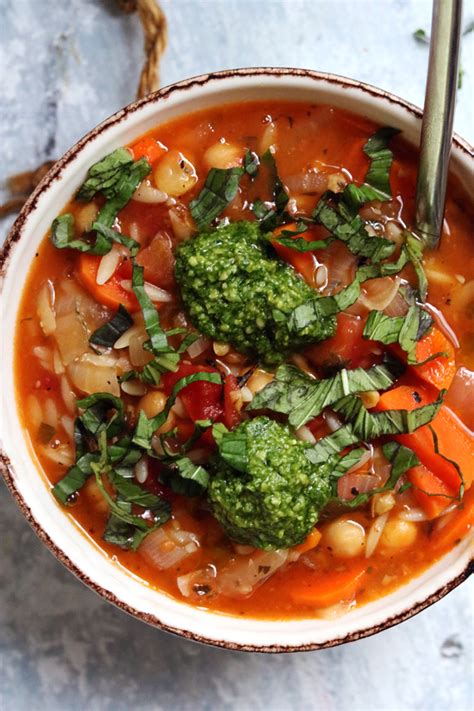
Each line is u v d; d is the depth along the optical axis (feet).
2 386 1.28
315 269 1.28
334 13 1.46
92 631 1.45
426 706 1.45
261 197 1.29
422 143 1.24
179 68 1.45
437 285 1.30
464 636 1.46
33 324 1.30
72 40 1.45
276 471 1.24
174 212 1.29
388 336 1.27
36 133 1.44
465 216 1.30
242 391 1.27
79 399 1.30
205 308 1.26
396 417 1.28
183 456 1.27
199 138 1.29
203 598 1.31
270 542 1.26
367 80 1.46
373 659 1.46
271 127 1.29
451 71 1.19
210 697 1.45
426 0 1.46
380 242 1.27
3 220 1.44
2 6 1.45
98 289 1.28
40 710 1.44
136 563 1.31
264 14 1.46
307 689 1.46
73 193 1.28
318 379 1.29
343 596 1.31
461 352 1.31
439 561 1.32
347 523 1.30
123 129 1.27
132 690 1.45
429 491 1.30
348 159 1.29
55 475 1.31
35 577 1.45
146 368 1.27
